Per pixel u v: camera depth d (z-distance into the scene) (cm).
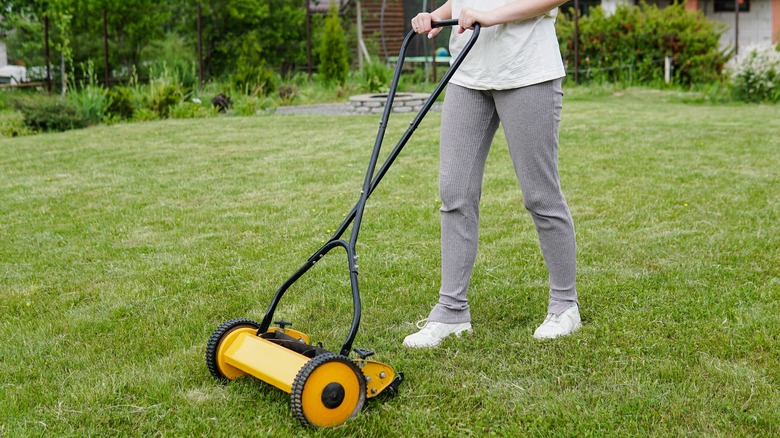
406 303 337
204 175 625
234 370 263
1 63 1622
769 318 302
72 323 321
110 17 1429
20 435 230
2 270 398
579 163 625
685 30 1404
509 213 478
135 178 620
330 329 310
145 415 243
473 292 345
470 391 254
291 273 378
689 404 240
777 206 475
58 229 473
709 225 438
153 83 1174
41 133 959
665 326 301
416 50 1709
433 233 442
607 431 227
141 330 312
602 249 400
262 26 1609
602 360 274
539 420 233
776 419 229
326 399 230
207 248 426
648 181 554
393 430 230
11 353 293
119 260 409
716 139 721
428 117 951
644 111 971
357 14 1677
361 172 619
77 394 256
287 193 554
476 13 266
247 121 957
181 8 1589
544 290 346
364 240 431
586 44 1443
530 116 276
